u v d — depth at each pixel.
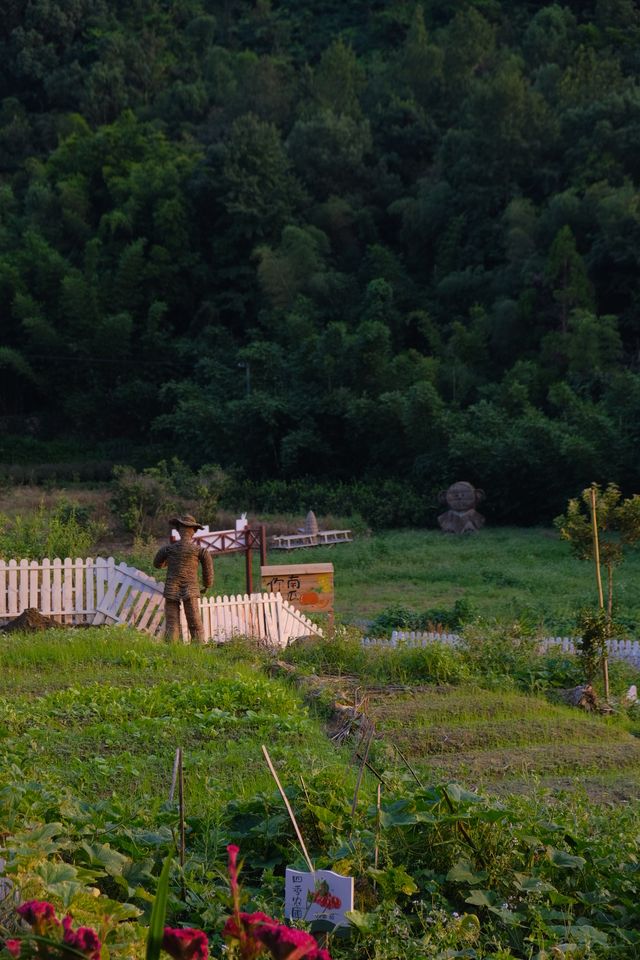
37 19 108.44
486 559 32.69
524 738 10.09
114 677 11.44
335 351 52.59
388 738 9.71
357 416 48.91
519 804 6.30
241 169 73.88
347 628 15.83
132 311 69.31
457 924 4.79
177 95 97.25
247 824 6.06
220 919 4.78
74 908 4.06
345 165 80.19
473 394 55.09
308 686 11.82
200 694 10.24
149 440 64.25
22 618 15.05
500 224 68.06
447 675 13.46
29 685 10.88
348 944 4.77
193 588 15.13
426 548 35.28
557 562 32.03
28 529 25.58
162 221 71.88
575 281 56.91
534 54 90.38
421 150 84.69
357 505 44.41
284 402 51.31
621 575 28.61
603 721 11.96
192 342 66.50
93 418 64.81
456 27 92.94
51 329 65.19
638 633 19.98
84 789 7.11
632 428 41.75
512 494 43.81
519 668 14.14
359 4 120.44
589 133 68.75
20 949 2.64
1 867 4.54
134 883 5.04
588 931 4.93
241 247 73.44
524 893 5.34
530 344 58.31
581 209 62.38
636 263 57.47
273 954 2.55
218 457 52.22
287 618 16.91
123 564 16.25
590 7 102.25
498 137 70.06
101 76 100.50
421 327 63.72
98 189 80.94
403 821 5.51
